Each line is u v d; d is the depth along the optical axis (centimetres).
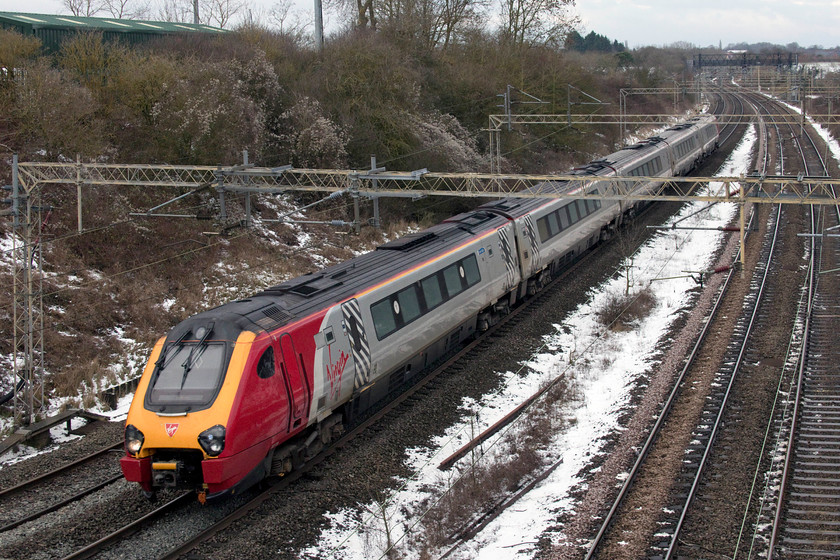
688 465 1345
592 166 3158
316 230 3153
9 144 2548
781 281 2484
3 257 2166
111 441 1518
